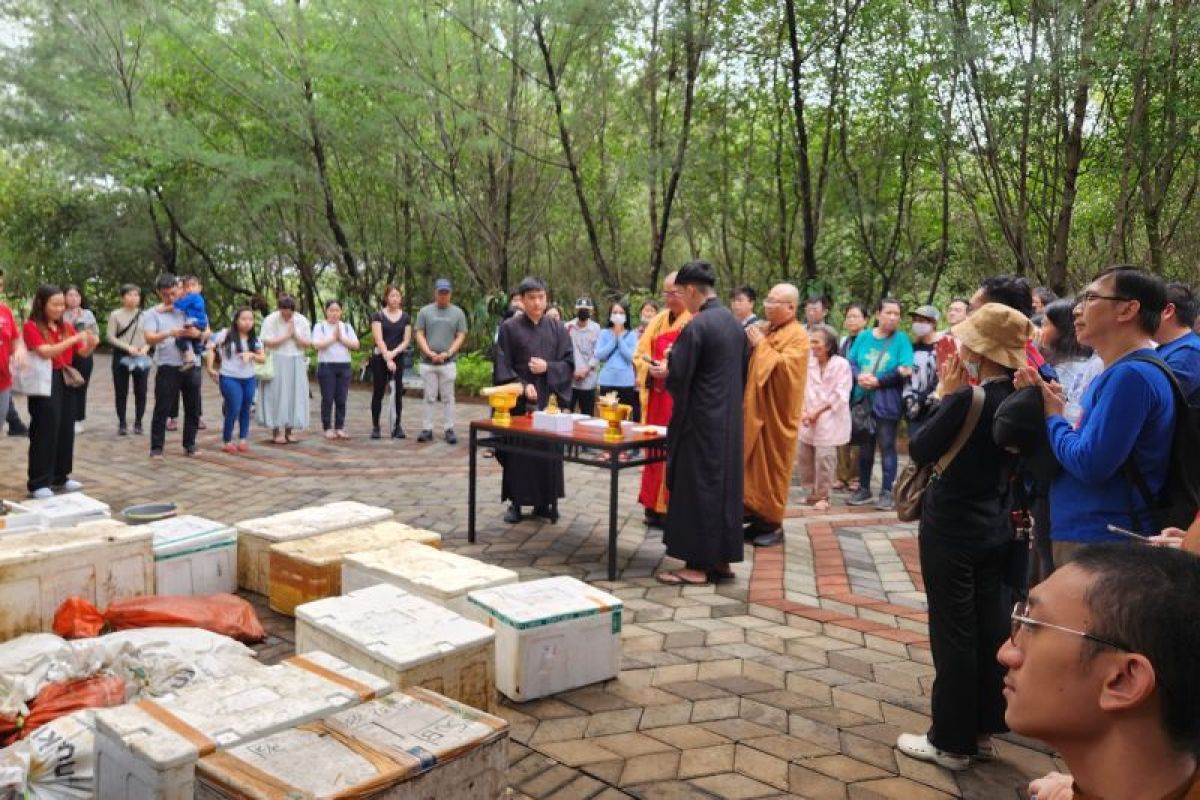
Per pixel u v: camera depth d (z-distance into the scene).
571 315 20.09
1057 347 4.41
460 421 12.03
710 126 15.02
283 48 16.00
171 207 19.80
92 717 2.63
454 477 8.05
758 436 5.82
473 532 5.88
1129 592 0.96
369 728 2.21
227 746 2.11
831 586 5.06
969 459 2.84
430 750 2.11
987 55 11.27
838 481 8.37
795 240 16.00
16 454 8.53
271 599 4.38
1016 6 11.18
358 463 8.66
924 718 3.37
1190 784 0.94
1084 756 1.01
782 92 13.65
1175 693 0.92
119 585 4.04
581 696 3.52
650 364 6.36
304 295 23.27
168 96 18.92
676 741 3.16
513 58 14.52
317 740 2.15
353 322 18.67
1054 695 1.01
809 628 4.35
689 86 14.20
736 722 3.31
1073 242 13.28
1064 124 11.16
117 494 7.05
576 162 15.58
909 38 12.23
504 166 16.03
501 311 15.80
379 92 15.27
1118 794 0.97
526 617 3.41
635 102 15.58
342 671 2.50
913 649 4.08
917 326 7.06
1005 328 2.79
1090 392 2.64
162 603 3.87
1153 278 2.57
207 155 15.98
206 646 3.38
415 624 3.15
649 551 5.75
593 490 7.65
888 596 4.94
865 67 12.73
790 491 7.99
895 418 7.30
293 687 2.39
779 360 5.76
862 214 14.12
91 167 18.78
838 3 12.51
